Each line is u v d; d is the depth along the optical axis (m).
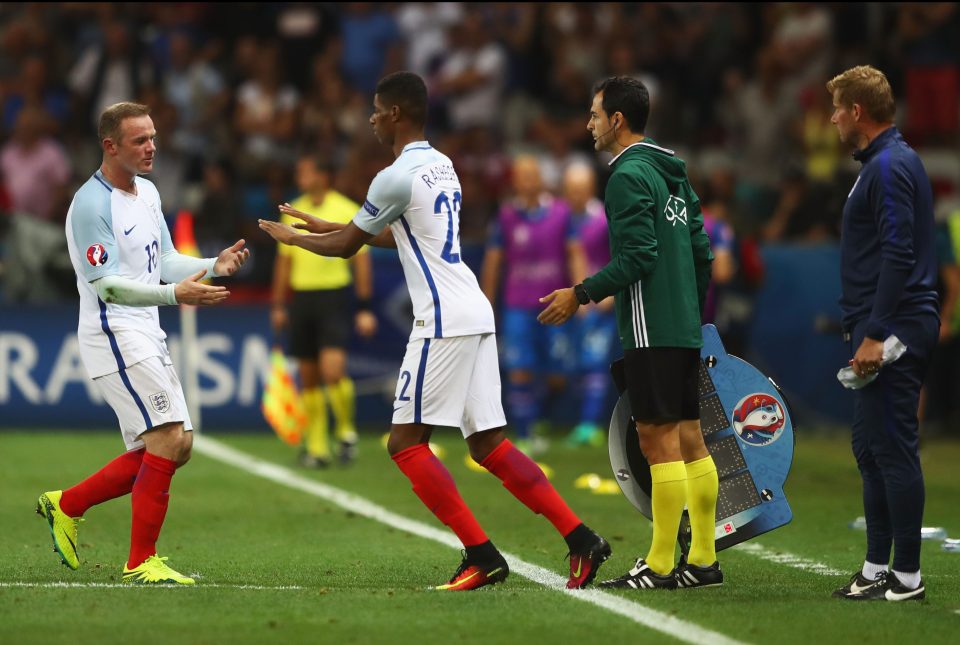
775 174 60.38
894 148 21.64
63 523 23.42
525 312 44.81
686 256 22.28
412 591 21.86
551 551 26.81
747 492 23.42
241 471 39.59
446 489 22.36
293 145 61.28
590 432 46.72
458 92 62.06
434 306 22.20
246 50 64.25
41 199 57.56
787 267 50.91
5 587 21.98
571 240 44.78
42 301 51.34
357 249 22.77
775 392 23.44
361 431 50.09
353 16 65.38
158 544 27.44
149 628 18.81
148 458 22.86
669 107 61.00
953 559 26.22
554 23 64.94
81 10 66.00
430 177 22.41
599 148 22.89
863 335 21.64
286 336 49.53
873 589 21.80
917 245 21.61
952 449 47.28
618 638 18.55
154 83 61.91
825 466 42.41
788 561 26.17
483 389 22.58
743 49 64.38
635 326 21.97
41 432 48.66
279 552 26.47
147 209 23.19
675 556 26.98
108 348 22.67
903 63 61.72
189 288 21.98
